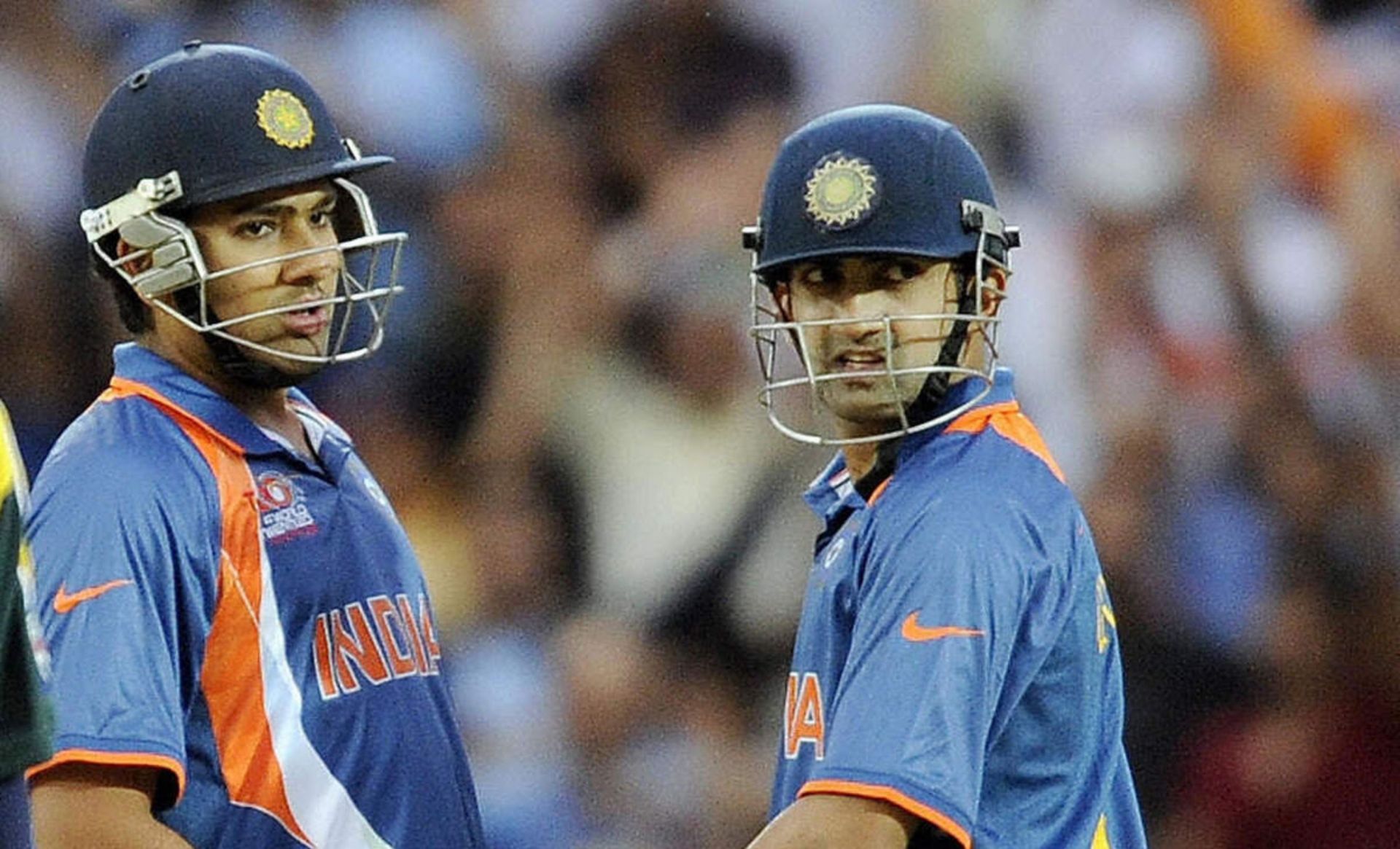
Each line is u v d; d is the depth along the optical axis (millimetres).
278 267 14234
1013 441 13516
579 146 32469
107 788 13391
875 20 32906
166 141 14109
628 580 29219
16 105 31125
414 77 32094
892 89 32594
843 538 13688
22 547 11602
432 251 31312
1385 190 32094
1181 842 27422
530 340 30812
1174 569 29016
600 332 30703
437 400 30766
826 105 32844
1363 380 30703
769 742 28062
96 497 13789
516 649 28609
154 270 14125
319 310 14445
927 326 13414
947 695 12570
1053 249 31078
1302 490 29406
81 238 30719
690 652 28766
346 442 15508
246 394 14734
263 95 14297
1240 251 31422
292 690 14305
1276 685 27547
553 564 29703
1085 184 31672
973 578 12766
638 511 29547
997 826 13297
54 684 13422
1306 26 33344
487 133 32312
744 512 28922
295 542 14469
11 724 11438
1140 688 28297
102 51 32094
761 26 32969
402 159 31719
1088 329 30656
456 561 29484
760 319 28125
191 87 14195
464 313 31094
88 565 13633
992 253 13547
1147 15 32469
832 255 13211
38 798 13391
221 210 14164
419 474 30203
